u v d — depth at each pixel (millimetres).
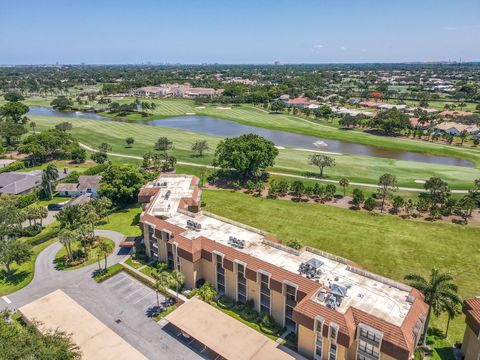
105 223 94000
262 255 60094
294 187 108938
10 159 146625
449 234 84688
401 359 41812
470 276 68750
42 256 78250
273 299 56500
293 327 56375
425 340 51281
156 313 60125
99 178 115625
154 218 74000
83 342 49906
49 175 109312
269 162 122062
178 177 100375
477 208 98375
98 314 59875
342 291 48594
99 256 76375
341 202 104688
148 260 75938
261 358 47219
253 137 126688
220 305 61562
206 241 64125
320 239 83188
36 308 56656
